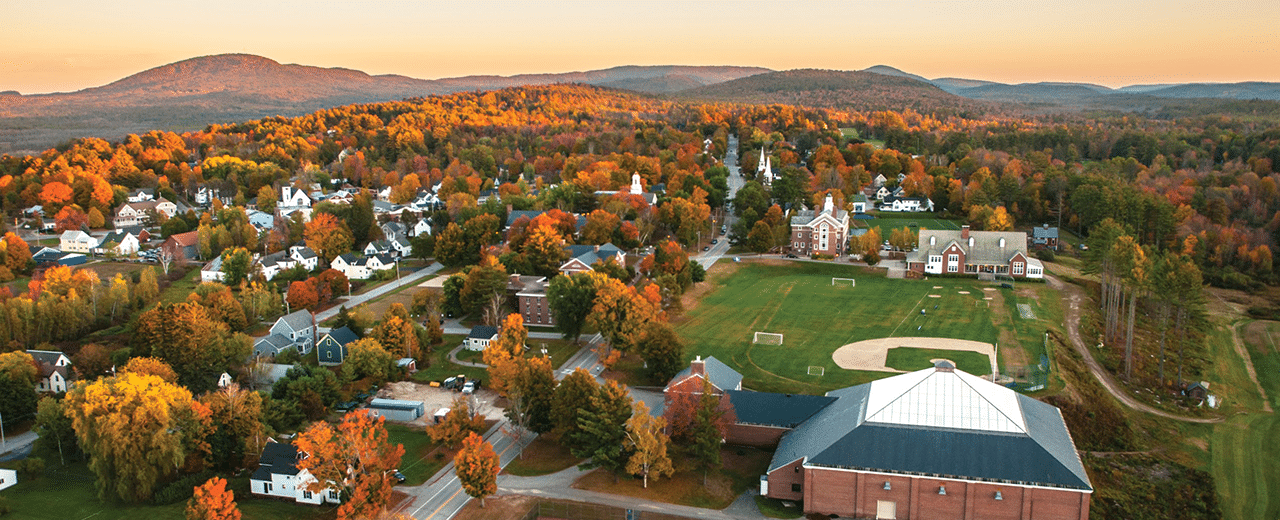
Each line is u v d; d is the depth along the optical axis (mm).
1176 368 141750
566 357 144250
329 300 184750
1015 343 143000
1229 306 183500
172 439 96062
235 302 161500
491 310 163500
